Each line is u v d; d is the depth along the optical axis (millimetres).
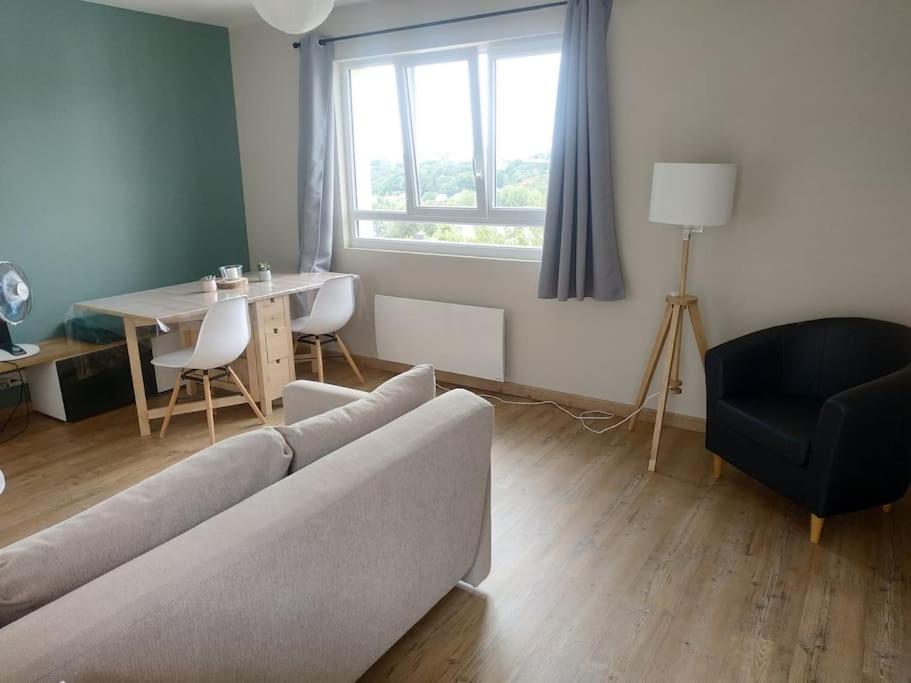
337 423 1775
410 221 4469
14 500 2969
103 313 3627
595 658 1939
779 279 3146
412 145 4301
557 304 3822
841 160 2889
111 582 1176
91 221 4230
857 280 2963
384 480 1646
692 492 2885
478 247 4141
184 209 4766
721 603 2162
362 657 1745
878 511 2705
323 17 2277
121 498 1354
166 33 4473
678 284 3412
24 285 3561
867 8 2713
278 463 1584
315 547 1472
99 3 4078
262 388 3939
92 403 3926
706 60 3104
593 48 3246
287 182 4871
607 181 3406
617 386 3742
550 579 2309
